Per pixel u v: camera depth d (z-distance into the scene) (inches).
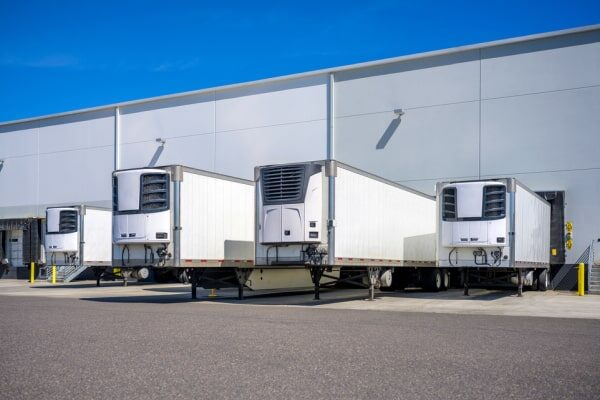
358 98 1083.9
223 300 689.6
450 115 1010.7
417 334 369.1
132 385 222.2
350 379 235.0
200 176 669.3
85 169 1379.2
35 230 1375.5
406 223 790.5
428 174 1019.9
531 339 352.2
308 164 606.5
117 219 650.8
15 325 404.2
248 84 1183.6
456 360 277.6
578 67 928.9
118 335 353.1
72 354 286.5
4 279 1429.6
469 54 1003.9
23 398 203.6
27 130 1470.2
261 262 629.9
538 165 946.1
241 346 312.7
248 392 212.8
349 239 631.8
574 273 912.9
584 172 917.8
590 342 343.3
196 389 216.5
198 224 662.5
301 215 602.5
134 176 643.5
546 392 217.5
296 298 725.9
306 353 292.8
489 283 748.0
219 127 1214.3
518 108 964.0
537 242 778.2
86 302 640.4
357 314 506.9
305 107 1129.4
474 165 988.6
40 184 1439.5
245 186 751.1
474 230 663.1
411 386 224.1
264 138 1164.5
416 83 1039.6
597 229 904.9
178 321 433.1
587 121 919.7
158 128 1286.9
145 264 645.3
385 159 1054.4
